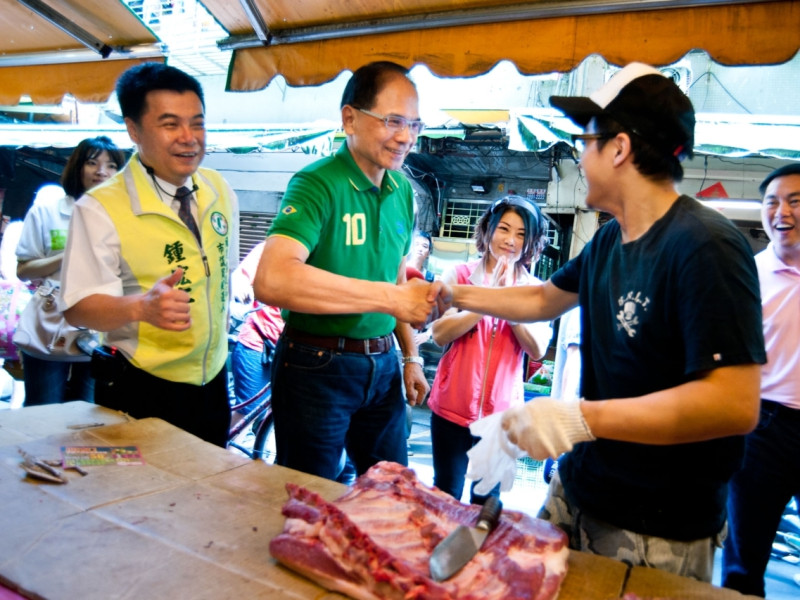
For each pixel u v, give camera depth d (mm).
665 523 1611
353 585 1284
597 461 1712
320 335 2271
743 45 2129
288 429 2338
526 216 2941
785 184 2844
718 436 1342
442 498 1708
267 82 2990
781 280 2891
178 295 1854
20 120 9555
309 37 2820
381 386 2467
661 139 1518
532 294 2176
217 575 1319
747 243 1431
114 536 1422
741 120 5008
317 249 2242
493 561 1385
